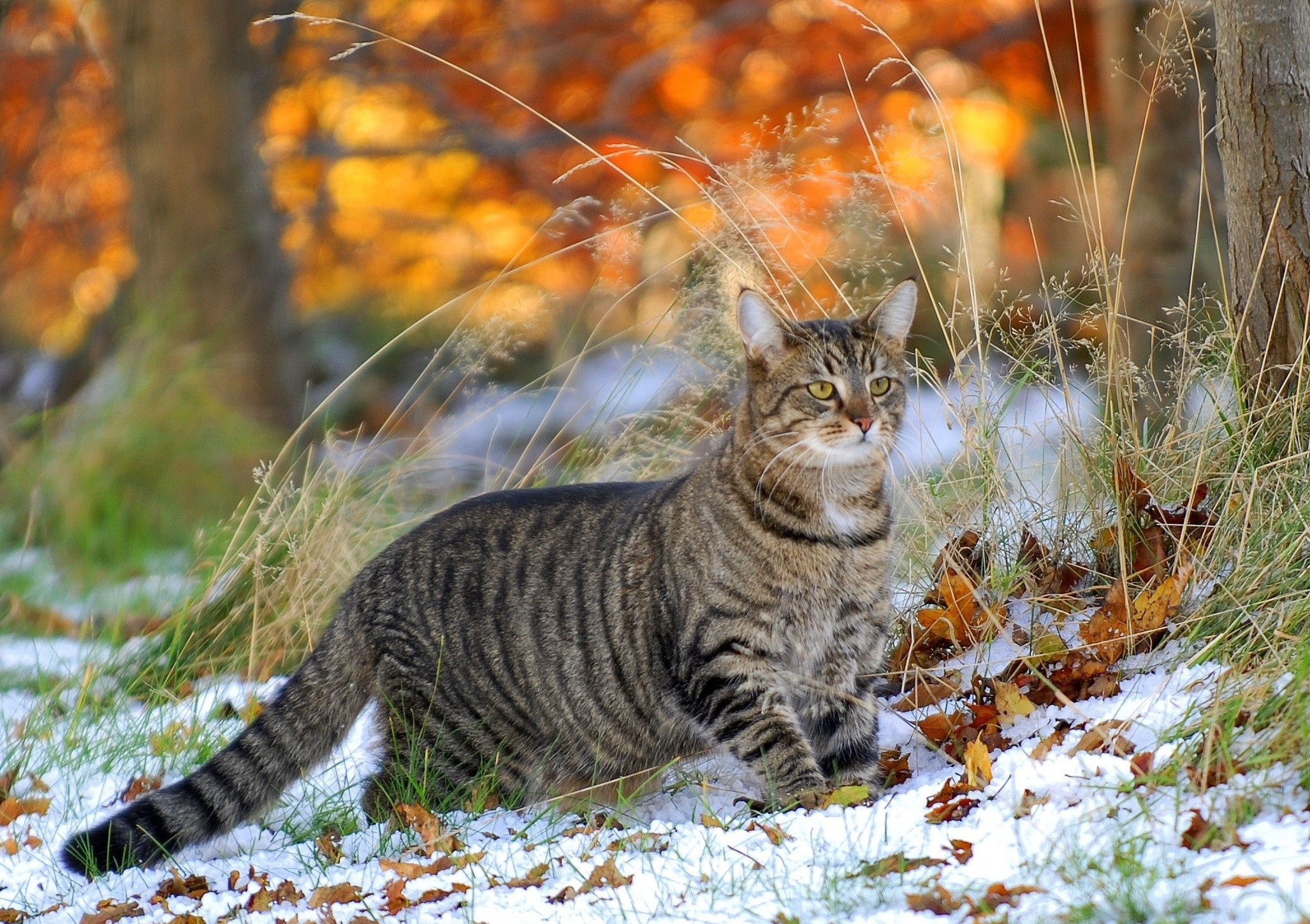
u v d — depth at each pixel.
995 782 6.88
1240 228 8.59
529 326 14.16
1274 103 8.25
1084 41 22.58
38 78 25.64
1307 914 4.96
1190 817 5.97
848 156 21.53
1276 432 8.37
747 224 10.84
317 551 10.73
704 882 6.28
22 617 12.37
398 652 8.30
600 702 8.15
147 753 9.38
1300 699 6.42
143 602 12.46
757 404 8.16
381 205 26.73
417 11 25.73
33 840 8.17
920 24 23.62
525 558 8.34
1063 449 9.08
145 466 14.34
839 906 5.80
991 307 12.91
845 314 12.67
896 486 9.55
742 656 7.66
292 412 20.47
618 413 11.81
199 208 19.91
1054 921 5.29
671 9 25.06
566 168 24.02
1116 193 13.77
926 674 8.49
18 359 24.80
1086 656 8.01
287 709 8.25
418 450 13.38
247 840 8.16
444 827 7.86
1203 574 8.17
